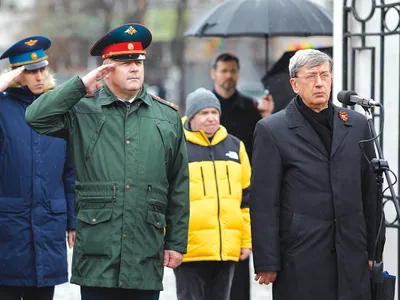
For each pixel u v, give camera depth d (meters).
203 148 15.99
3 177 14.98
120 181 12.56
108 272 12.42
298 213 12.79
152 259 12.70
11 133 14.95
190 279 15.70
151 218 12.65
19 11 79.69
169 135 12.96
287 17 21.27
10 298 15.04
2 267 14.88
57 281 15.16
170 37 72.06
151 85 75.25
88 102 12.87
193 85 76.00
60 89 12.48
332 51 20.52
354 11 18.00
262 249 12.84
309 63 12.80
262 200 12.95
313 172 12.80
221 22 21.75
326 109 13.08
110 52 12.75
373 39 17.86
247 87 41.91
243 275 18.28
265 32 21.17
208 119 15.94
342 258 12.71
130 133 12.72
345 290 12.70
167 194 13.20
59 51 78.62
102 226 12.48
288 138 12.95
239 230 15.88
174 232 13.16
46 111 12.45
